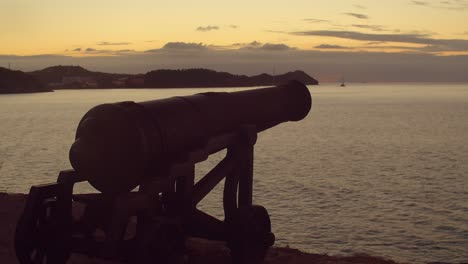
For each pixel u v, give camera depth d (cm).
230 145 703
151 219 544
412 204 3206
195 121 641
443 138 7850
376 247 2180
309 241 2223
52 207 572
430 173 4538
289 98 866
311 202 3167
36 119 12725
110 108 559
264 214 688
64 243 569
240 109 740
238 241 651
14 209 964
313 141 7550
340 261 763
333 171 4588
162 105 616
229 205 708
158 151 573
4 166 4622
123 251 539
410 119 12538
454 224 2656
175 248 566
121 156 547
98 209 571
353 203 3186
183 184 614
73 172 582
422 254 2094
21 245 555
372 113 15250
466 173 4516
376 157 5647
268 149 6494
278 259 743
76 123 11181
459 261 1991
